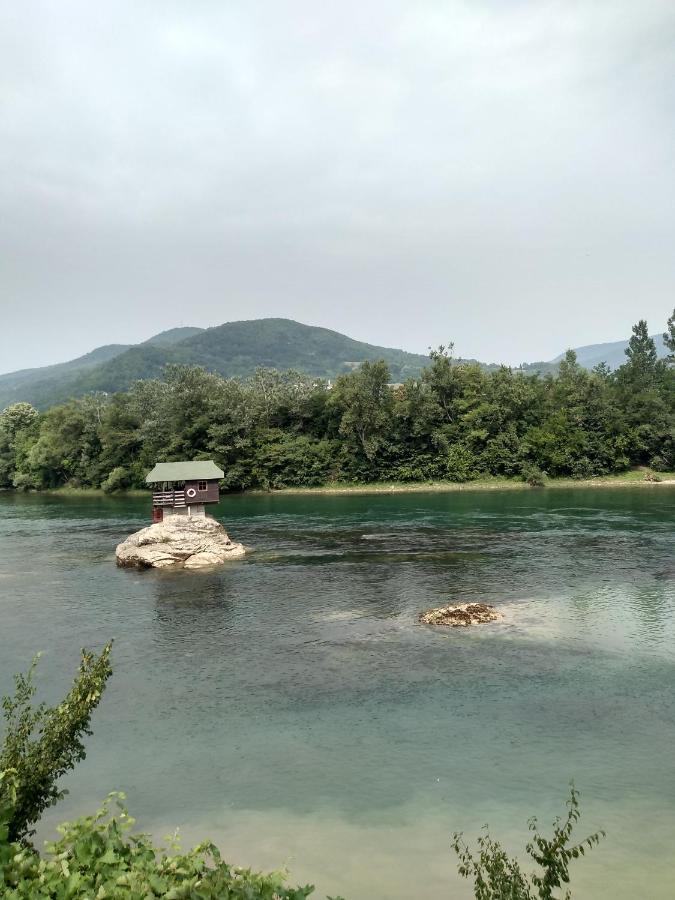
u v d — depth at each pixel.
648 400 126.19
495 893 10.08
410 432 124.62
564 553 56.78
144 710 27.28
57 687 29.98
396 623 38.19
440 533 69.44
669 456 124.88
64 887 8.03
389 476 123.25
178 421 125.38
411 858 17.19
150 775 22.06
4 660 33.84
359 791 20.72
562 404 130.25
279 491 121.62
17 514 98.38
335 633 36.72
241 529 77.00
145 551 57.97
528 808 19.48
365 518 83.19
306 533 72.50
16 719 26.30
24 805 11.03
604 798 19.88
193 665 32.41
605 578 47.44
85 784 21.56
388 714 26.30
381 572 51.50
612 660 31.45
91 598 46.50
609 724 24.91
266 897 8.21
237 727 25.53
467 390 126.06
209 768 22.45
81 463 134.00
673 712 25.80
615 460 123.19
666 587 44.62
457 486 118.69
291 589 47.16
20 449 150.12
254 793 20.77
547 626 36.78
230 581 50.41
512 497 103.06
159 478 63.50
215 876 8.28
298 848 17.78
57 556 63.19
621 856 16.97
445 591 45.06
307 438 126.69
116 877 8.23
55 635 37.91
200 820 19.30
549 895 9.88
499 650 33.19
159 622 40.03
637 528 68.88
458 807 19.64
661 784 20.62
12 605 44.81
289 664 32.19
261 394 133.00
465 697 27.69
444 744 23.69
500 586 45.88
